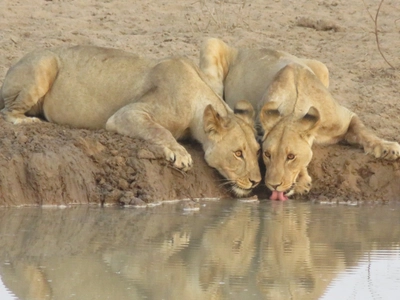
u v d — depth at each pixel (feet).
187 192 45.80
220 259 34.76
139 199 44.04
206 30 68.39
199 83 48.14
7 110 49.80
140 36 65.92
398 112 55.83
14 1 71.61
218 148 45.68
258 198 46.80
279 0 77.00
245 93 51.65
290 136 45.03
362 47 66.49
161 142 45.62
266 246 37.01
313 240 38.22
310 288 31.53
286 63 50.67
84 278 31.83
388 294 31.04
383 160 47.80
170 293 30.55
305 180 46.16
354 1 77.15
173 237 37.93
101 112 49.01
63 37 64.13
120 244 36.45
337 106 48.60
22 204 43.06
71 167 44.14
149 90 48.16
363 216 43.29
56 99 49.73
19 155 43.68
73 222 39.99
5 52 60.64
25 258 34.01
